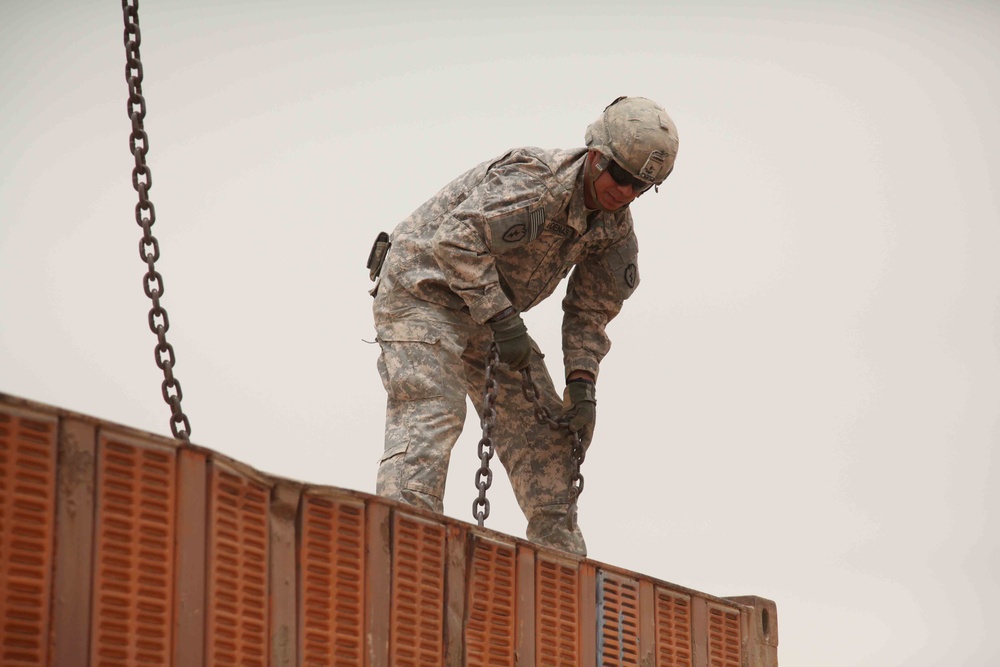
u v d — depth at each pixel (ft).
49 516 16.78
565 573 25.98
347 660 20.76
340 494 21.03
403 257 28.55
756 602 32.07
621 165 27.84
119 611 17.40
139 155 24.09
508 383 30.30
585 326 30.78
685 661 28.96
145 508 17.89
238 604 19.06
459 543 23.43
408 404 28.12
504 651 24.09
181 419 23.56
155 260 23.85
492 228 27.27
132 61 24.22
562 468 30.45
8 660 16.21
